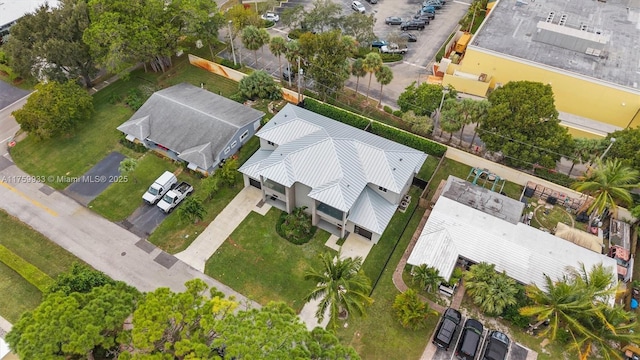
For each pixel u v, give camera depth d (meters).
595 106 61.97
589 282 39.72
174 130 57.53
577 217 51.66
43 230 49.78
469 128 64.12
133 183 55.00
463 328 41.38
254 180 53.78
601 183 46.53
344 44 62.56
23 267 45.03
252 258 47.81
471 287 42.47
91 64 65.06
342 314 42.91
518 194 55.09
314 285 45.62
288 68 68.69
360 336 41.72
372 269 47.00
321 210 48.16
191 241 49.25
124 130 58.16
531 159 52.38
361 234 49.72
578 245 46.44
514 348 40.72
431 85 60.19
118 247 48.47
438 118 62.50
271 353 29.69
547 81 63.34
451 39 77.56
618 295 44.16
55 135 60.25
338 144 48.59
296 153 48.44
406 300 41.59
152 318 32.78
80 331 32.12
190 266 47.06
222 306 34.84
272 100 66.38
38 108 56.59
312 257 47.84
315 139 49.75
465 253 44.91
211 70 71.94
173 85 68.88
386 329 42.25
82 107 59.88
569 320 37.34
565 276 41.06
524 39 68.12
